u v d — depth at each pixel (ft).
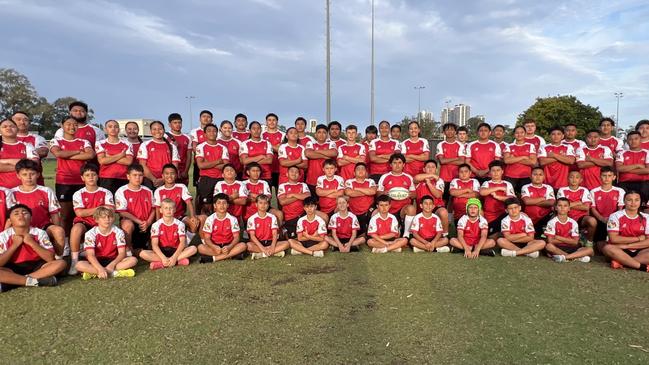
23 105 182.70
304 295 13.60
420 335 10.67
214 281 15.12
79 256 16.99
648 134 22.24
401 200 22.21
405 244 19.92
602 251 18.06
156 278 15.58
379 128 25.63
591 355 9.70
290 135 24.34
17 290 14.20
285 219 22.17
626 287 14.40
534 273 15.98
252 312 12.19
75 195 17.99
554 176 23.98
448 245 19.79
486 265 17.19
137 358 9.62
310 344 10.20
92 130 22.74
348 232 20.47
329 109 56.13
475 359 9.48
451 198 24.08
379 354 9.72
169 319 11.73
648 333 10.82
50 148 19.89
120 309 12.49
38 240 15.08
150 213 19.47
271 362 9.37
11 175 18.56
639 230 17.43
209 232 18.12
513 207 19.06
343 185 23.02
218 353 9.79
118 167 21.06
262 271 16.42
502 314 12.00
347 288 14.26
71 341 10.48
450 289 14.10
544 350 9.91
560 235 18.66
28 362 9.51
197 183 24.18
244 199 21.47
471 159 25.03
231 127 25.26
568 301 13.03
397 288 14.23
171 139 23.76
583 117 119.44
